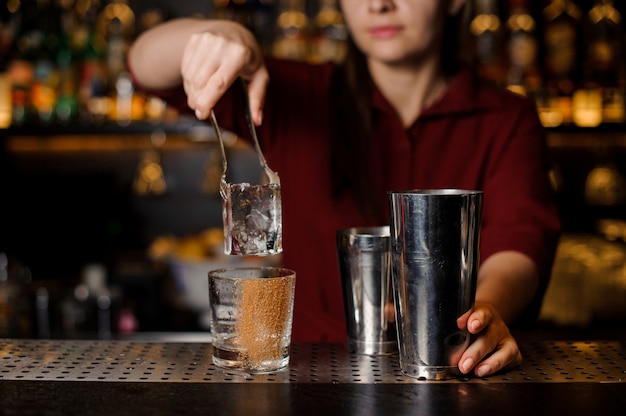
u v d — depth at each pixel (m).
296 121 1.47
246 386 0.79
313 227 1.44
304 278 1.45
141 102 2.39
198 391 0.78
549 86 2.41
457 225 0.80
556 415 0.72
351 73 1.45
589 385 0.80
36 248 2.70
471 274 0.82
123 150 2.71
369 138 1.44
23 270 2.46
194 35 1.01
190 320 2.44
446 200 0.80
